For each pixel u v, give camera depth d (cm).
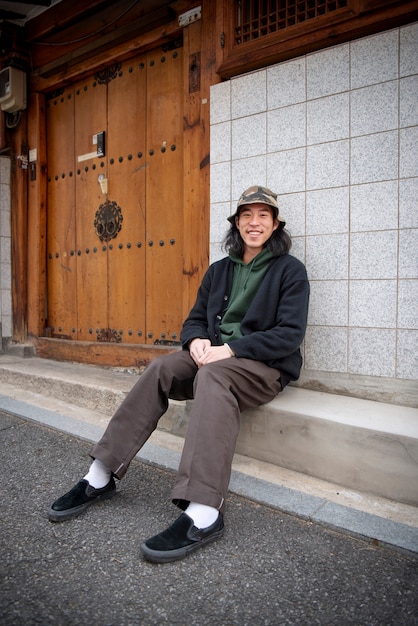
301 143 256
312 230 254
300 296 215
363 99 236
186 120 316
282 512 190
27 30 430
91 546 168
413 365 228
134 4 346
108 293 392
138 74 366
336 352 249
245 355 201
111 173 387
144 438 196
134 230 372
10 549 165
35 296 438
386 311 234
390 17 224
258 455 234
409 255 226
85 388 326
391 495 195
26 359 428
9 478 224
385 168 231
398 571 153
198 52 308
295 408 224
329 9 254
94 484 194
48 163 441
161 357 206
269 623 131
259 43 269
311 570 154
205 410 177
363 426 201
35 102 433
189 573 153
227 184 285
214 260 293
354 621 132
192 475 168
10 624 130
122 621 132
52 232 439
